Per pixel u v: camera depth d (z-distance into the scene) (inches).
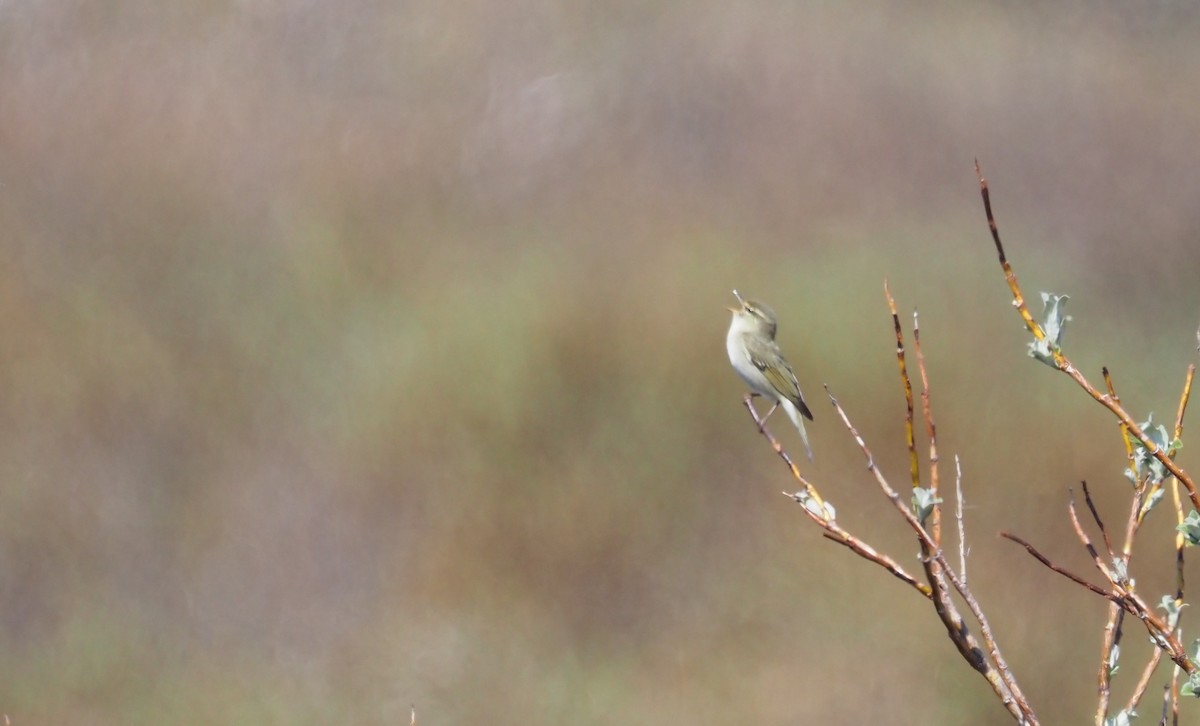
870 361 816.9
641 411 781.9
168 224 944.9
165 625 700.7
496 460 764.6
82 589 716.7
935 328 869.2
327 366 860.6
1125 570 222.2
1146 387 927.0
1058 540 716.7
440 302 887.7
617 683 668.1
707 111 1159.0
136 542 742.5
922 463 756.6
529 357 804.6
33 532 741.3
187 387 830.5
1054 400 815.7
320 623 703.1
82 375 813.2
